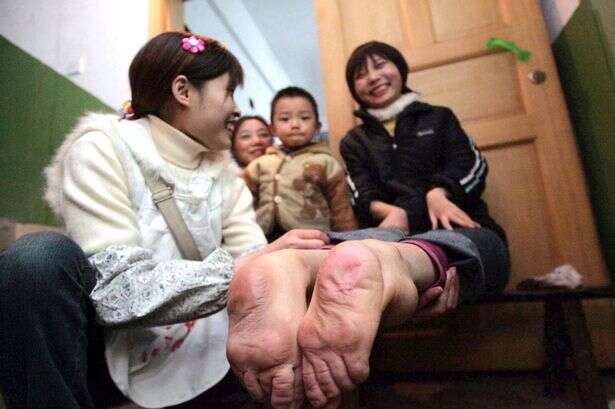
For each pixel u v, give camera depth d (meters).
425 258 0.55
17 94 1.19
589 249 1.18
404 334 1.25
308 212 1.24
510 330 1.18
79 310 0.49
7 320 0.44
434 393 1.08
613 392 0.96
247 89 3.19
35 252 0.45
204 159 0.79
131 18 1.64
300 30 3.38
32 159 1.21
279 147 1.43
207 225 0.71
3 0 1.79
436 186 1.00
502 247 0.82
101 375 0.58
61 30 1.69
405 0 1.45
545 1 1.47
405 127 1.15
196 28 2.46
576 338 0.78
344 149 1.25
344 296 0.36
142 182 0.65
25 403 0.46
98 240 0.55
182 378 0.59
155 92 0.71
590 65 1.21
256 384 0.36
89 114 0.73
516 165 1.28
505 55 1.35
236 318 0.38
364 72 1.21
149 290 0.51
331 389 0.35
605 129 1.16
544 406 0.91
